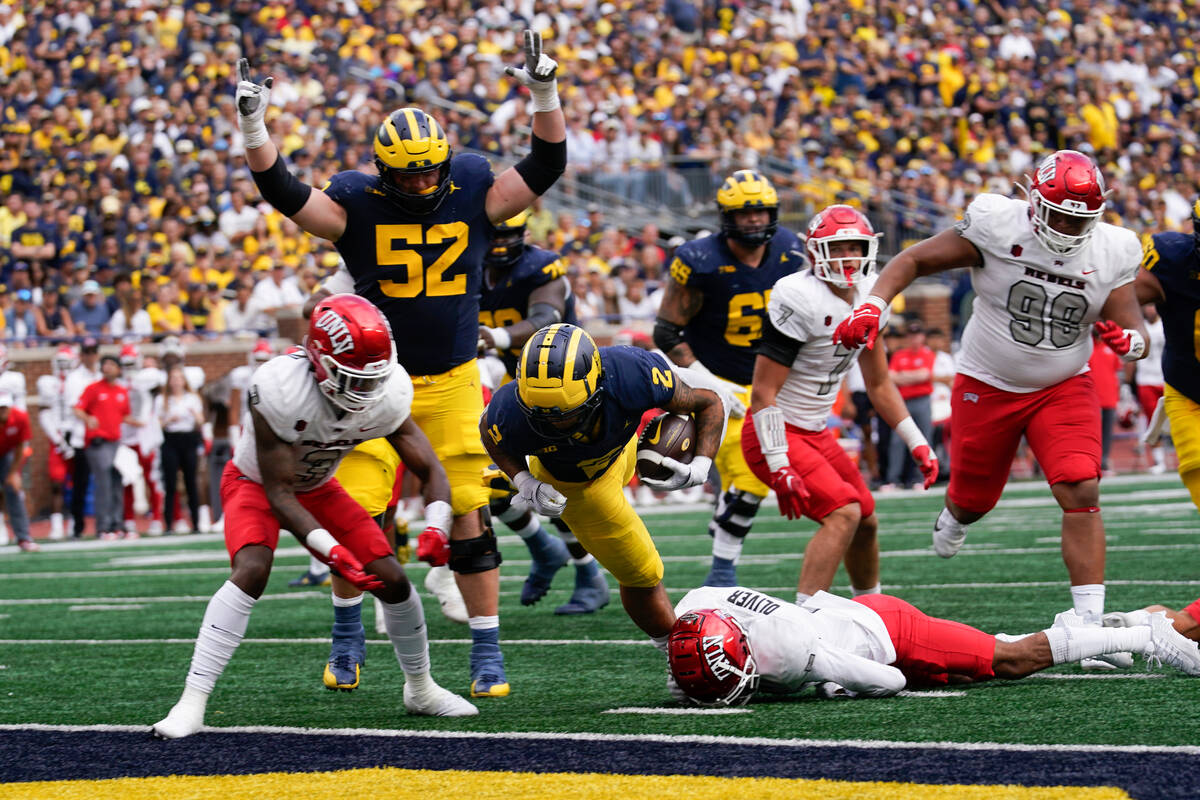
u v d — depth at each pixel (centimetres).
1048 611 2270
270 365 1540
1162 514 3834
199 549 4253
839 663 1575
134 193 6072
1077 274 1836
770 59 7512
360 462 1848
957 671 1619
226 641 1598
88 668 2172
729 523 2434
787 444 1975
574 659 2072
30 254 5809
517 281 2605
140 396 4941
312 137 6391
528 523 2588
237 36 6888
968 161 7419
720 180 6444
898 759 1288
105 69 6744
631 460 1684
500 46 7181
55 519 5041
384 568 1589
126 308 5553
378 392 1523
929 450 2070
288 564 3766
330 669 1858
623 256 5953
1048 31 8369
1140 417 5812
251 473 1642
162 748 1508
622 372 1579
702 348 2506
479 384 1897
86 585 3425
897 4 8056
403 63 6956
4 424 4362
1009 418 1947
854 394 5366
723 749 1363
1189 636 1666
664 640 1762
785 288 1981
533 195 1883
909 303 6412
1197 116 8431
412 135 1758
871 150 7244
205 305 5625
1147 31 8612
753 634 1580
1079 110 7794
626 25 7544
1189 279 1825
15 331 5600
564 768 1323
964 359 2002
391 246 1825
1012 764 1252
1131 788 1161
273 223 5881
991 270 1883
